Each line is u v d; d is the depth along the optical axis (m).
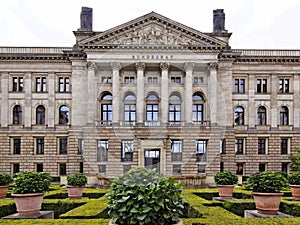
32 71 62.91
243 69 64.06
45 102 63.25
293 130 64.25
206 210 17.14
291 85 64.94
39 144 63.41
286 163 63.94
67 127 62.50
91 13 62.97
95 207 18.17
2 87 62.94
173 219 9.51
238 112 64.62
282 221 13.95
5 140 62.69
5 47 62.59
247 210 19.81
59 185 43.38
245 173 63.50
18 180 17.95
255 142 63.88
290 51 64.88
